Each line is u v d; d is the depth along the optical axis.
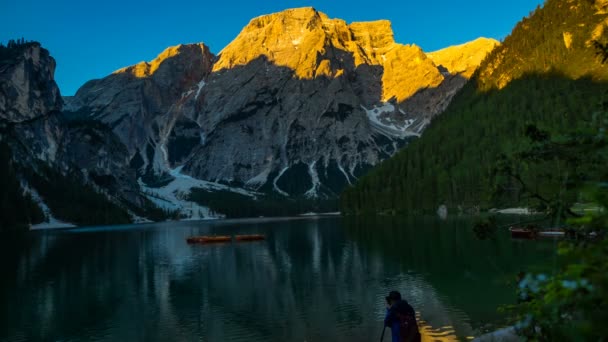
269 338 33.41
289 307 42.12
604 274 4.05
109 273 68.88
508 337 17.23
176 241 137.25
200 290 52.88
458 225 129.50
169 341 33.88
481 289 43.66
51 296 51.56
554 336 5.22
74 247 120.62
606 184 4.61
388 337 32.41
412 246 83.31
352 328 34.81
